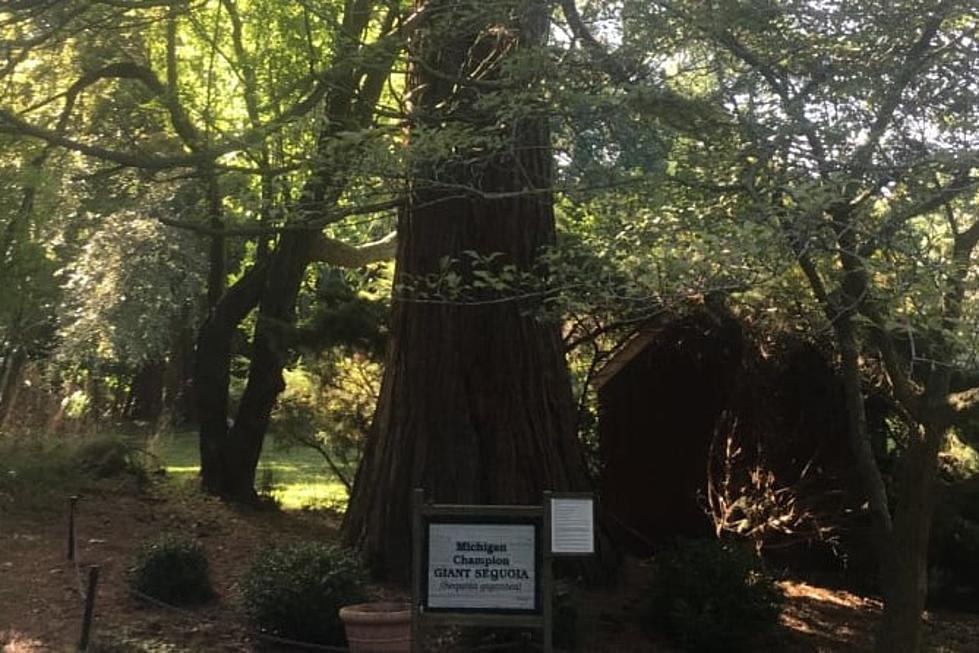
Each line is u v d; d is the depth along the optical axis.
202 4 9.80
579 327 11.77
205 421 13.77
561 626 7.98
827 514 11.16
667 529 12.38
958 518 10.90
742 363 11.41
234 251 18.59
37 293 11.58
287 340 13.07
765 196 5.34
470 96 8.44
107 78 12.34
